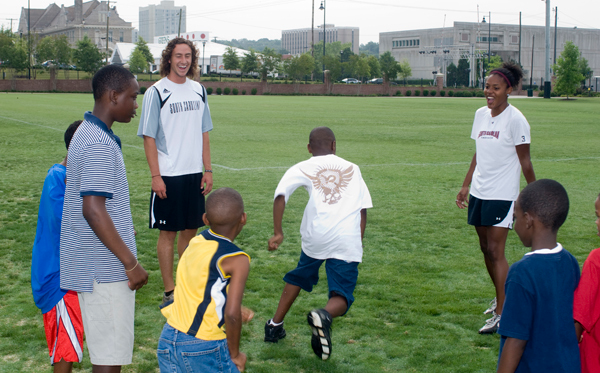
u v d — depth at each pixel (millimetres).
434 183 10867
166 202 4781
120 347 2893
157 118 4699
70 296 3094
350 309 4711
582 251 6531
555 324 2275
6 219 7453
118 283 2854
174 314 2686
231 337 2545
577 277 2416
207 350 2594
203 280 2607
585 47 112562
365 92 74875
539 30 108438
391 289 5207
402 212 8398
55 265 3074
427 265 5953
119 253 2725
